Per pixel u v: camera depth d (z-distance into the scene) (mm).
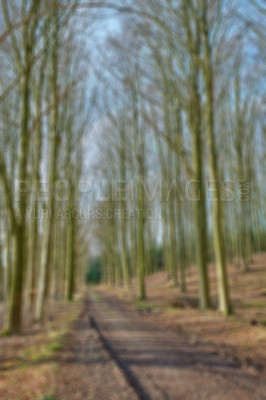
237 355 6074
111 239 39875
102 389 4645
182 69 13188
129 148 22016
